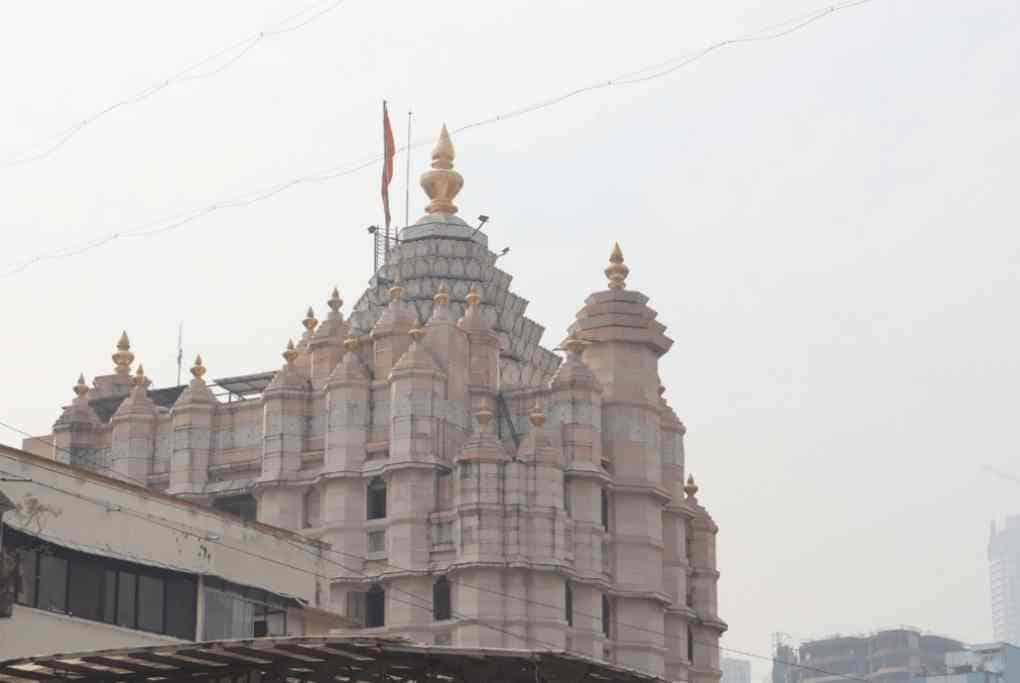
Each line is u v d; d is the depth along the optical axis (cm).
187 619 6109
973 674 17475
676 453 11038
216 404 10862
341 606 10012
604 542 10331
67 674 4131
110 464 10962
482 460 9925
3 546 5478
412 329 10494
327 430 10369
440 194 11812
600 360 10738
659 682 4341
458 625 9700
